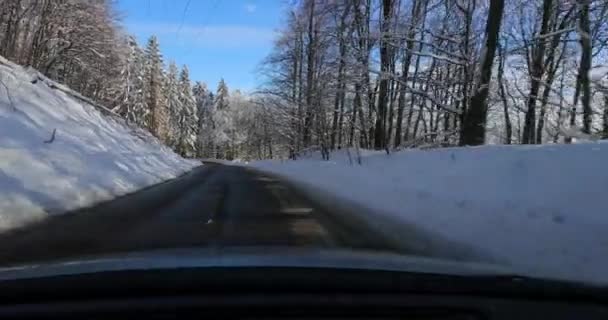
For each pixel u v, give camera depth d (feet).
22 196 31.58
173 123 357.82
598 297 10.78
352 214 36.27
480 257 21.22
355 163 71.36
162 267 11.56
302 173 89.97
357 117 117.50
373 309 9.33
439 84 68.64
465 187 35.86
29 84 65.98
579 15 73.56
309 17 115.24
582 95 71.15
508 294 10.46
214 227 28.84
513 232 25.03
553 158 30.91
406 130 127.65
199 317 8.86
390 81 87.30
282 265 11.93
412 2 84.84
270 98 155.53
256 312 9.04
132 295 9.53
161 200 42.88
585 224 22.50
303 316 9.02
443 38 62.13
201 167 151.23
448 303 9.69
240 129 372.17
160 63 292.61
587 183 25.76
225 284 10.08
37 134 49.52
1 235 24.09
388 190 45.88
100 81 162.30
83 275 10.57
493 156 37.52
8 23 103.40
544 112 79.15
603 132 60.18
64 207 33.94
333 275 10.96
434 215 32.45
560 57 98.32
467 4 73.97
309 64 124.06
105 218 31.24
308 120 136.26
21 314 8.71
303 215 35.40
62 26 131.03
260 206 40.24
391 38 69.31
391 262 13.21
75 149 53.83
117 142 82.53
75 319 8.72
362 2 85.40
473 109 52.26
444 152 46.78
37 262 14.78
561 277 14.39
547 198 26.94
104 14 141.90
